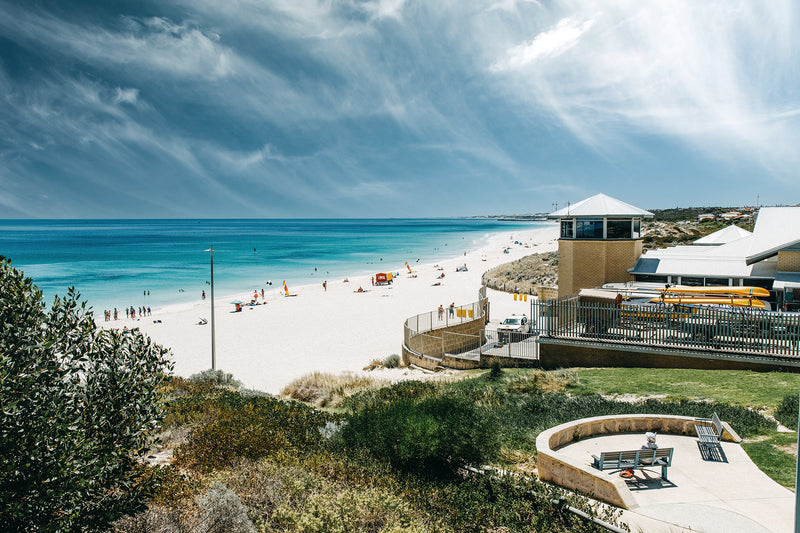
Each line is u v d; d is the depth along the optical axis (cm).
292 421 1152
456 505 775
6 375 430
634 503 765
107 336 587
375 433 963
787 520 715
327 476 823
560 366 1889
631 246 2628
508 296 4850
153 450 965
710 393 1325
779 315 1531
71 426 485
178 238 18812
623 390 1435
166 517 598
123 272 8138
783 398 1206
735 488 817
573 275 2714
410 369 2358
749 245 2583
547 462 889
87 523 514
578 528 713
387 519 669
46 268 8556
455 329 2525
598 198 2756
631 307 1777
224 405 1288
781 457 913
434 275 7450
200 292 6322
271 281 7369
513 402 1391
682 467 903
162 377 601
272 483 748
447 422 945
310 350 3125
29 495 446
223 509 615
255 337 3612
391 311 4528
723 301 1830
